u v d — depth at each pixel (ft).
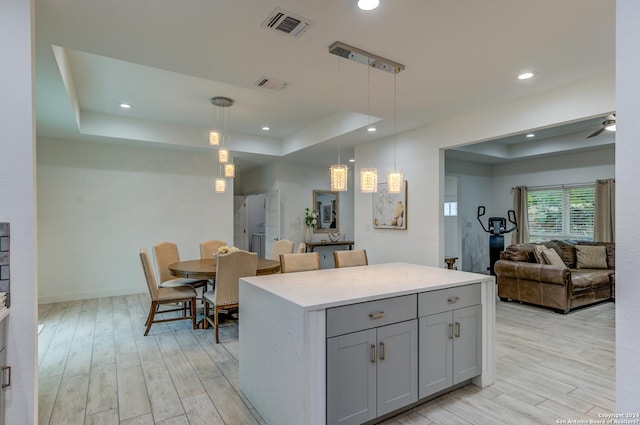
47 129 15.44
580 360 10.16
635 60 2.45
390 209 17.33
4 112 5.43
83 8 6.64
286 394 6.43
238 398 8.07
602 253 18.63
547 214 23.97
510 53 8.75
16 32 5.54
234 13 6.91
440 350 7.84
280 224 25.18
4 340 5.29
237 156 22.52
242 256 11.95
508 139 21.94
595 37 7.98
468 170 25.64
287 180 25.50
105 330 12.90
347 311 6.45
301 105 15.72
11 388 5.38
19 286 5.47
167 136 18.39
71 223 17.60
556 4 6.70
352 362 6.49
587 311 15.67
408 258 16.46
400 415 7.36
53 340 11.81
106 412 7.47
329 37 7.91
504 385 8.67
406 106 12.89
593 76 10.20
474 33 7.79
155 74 12.12
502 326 13.41
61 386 8.60
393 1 6.57
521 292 16.61
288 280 8.39
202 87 13.44
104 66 11.44
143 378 9.03
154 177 19.75
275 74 9.96
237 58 8.91
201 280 15.01
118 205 18.75
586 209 21.99
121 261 18.79
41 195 16.94
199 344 11.49
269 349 7.06
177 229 20.35
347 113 16.46
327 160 24.25
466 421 7.14
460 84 10.78
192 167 20.89
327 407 6.18
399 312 7.18
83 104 15.38
